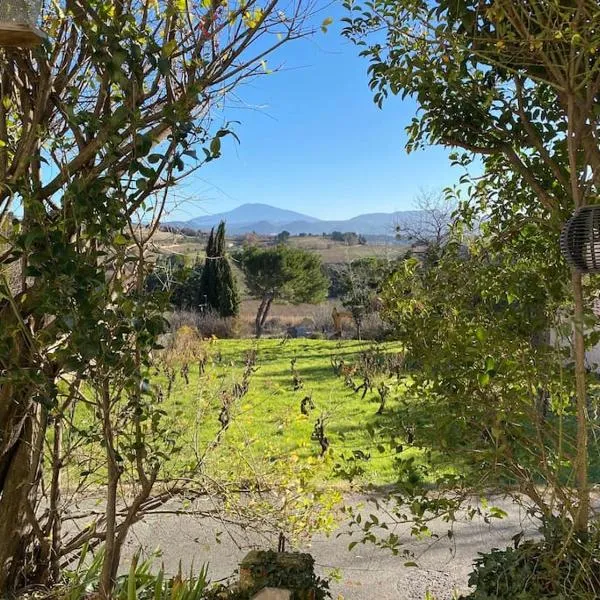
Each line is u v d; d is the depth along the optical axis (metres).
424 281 2.80
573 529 2.23
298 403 9.22
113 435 2.61
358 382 11.25
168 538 4.72
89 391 3.11
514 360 2.57
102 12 2.18
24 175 2.44
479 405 2.50
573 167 2.25
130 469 3.00
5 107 2.67
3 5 2.10
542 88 2.85
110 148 2.13
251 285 28.45
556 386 2.64
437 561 4.62
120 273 2.45
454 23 2.62
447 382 2.52
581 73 2.28
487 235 3.17
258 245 30.05
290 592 2.75
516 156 2.86
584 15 2.10
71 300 1.97
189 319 18.89
